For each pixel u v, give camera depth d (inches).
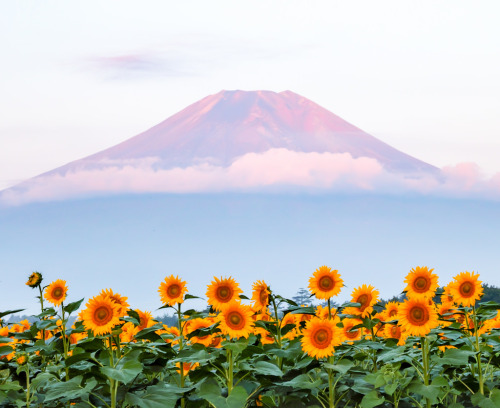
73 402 336.2
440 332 339.3
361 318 377.7
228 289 330.3
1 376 391.9
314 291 340.5
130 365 301.6
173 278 361.7
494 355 341.4
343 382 344.2
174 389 319.6
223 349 331.9
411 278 328.5
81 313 316.8
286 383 320.2
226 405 300.5
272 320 369.4
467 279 348.8
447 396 352.2
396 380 314.0
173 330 402.6
